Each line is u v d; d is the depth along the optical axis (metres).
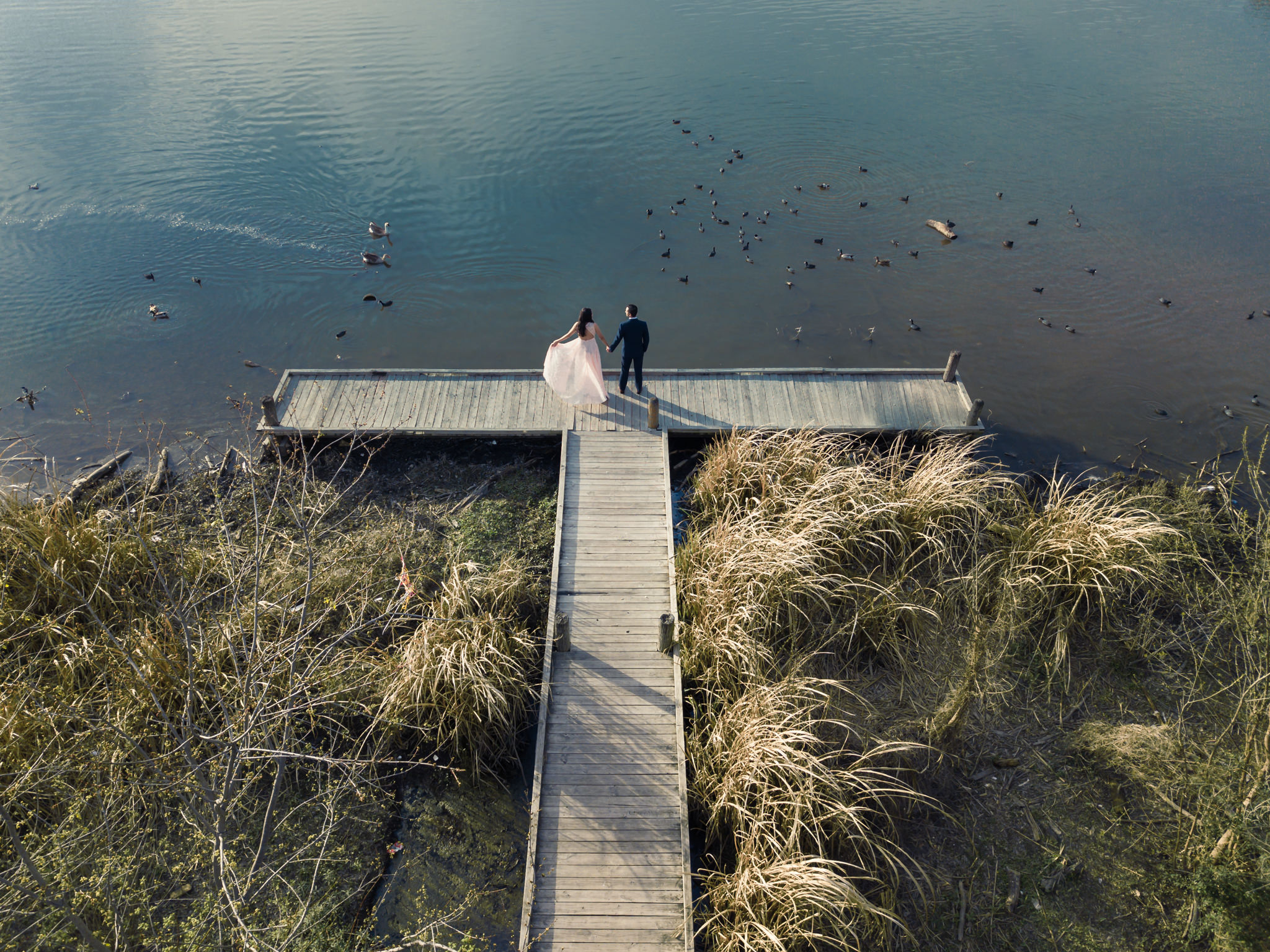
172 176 24.67
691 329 17.97
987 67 33.28
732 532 11.33
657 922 7.73
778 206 22.64
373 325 18.33
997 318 18.31
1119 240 21.16
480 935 8.09
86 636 10.07
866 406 14.31
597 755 9.12
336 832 8.91
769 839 7.65
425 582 11.59
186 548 11.71
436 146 26.59
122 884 7.89
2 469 14.07
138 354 17.23
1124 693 10.36
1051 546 11.16
